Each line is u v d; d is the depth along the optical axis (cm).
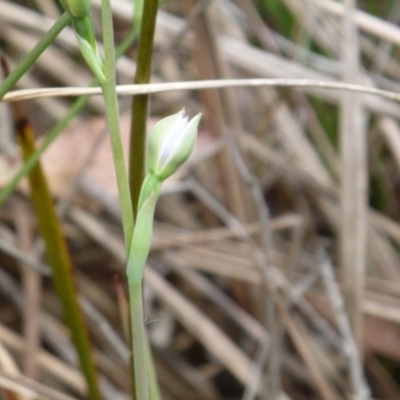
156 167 29
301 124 65
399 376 60
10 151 55
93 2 59
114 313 61
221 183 58
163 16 63
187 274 59
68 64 65
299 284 56
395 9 69
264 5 72
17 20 62
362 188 52
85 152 53
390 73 68
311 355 53
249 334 61
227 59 62
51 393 41
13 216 61
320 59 65
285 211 66
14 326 61
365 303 56
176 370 60
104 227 58
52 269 38
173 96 65
